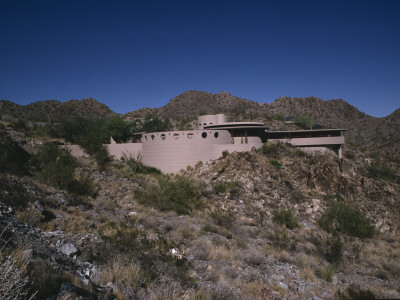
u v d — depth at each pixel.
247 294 8.00
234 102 198.88
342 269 13.16
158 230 14.46
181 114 168.38
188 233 14.83
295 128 68.81
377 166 42.69
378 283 11.36
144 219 16.14
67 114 120.81
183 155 34.44
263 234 19.05
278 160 34.88
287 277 10.18
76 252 8.51
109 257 8.41
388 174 41.25
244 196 27.58
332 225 24.34
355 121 189.62
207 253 11.83
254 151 35.12
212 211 23.69
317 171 32.94
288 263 12.43
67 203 16.16
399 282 12.30
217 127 39.81
